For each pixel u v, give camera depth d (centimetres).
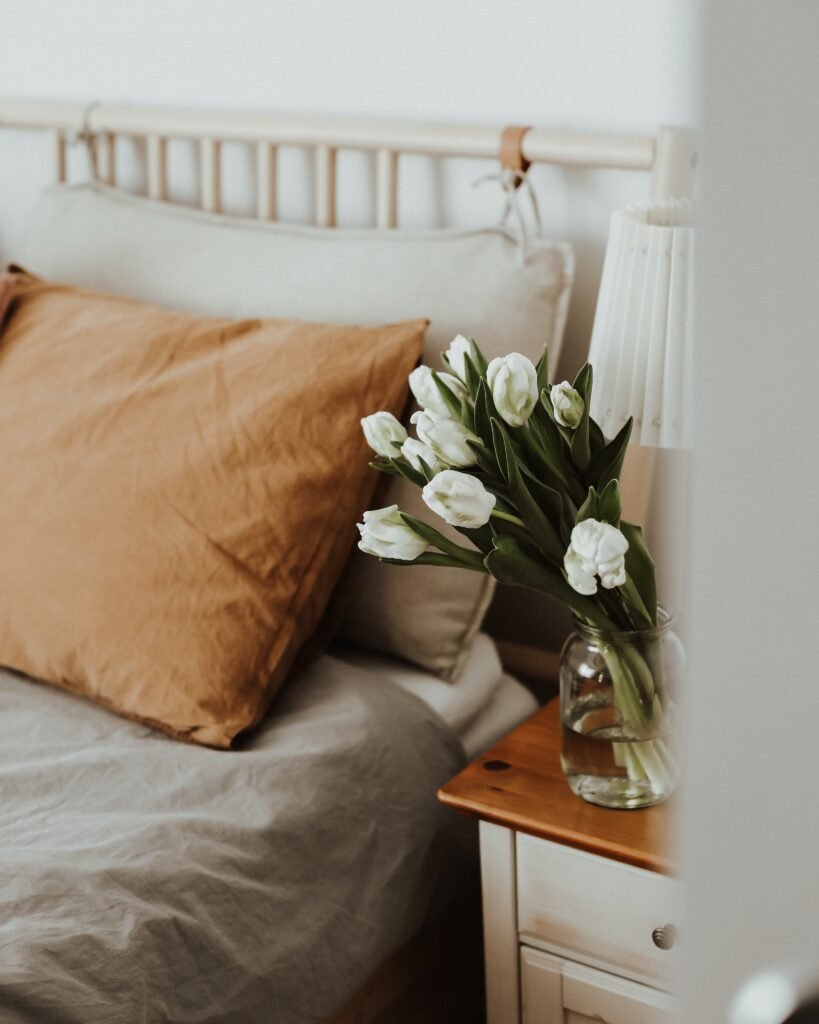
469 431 86
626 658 94
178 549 116
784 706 9
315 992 99
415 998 118
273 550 115
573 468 90
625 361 96
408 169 150
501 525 88
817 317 9
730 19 9
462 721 126
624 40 129
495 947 107
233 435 119
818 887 9
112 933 86
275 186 155
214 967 92
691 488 10
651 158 124
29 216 190
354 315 132
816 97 9
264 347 124
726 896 10
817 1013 9
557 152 129
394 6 144
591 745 98
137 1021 84
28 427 129
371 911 106
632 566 90
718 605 10
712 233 9
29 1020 79
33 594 121
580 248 139
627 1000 100
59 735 114
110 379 129
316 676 122
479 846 116
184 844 96
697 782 10
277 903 98
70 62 176
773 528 9
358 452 119
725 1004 10
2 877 89
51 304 142
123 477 121
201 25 162
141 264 151
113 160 170
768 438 9
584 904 100
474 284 128
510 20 136
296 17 153
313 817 104
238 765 106
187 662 112
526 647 152
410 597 126
